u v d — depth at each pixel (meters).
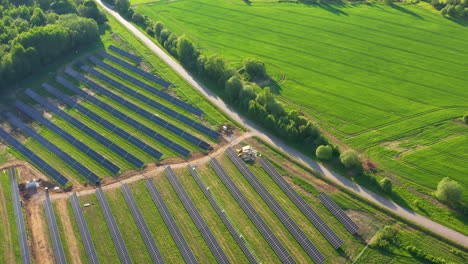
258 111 99.81
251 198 78.88
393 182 81.94
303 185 81.50
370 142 94.50
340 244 68.00
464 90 116.06
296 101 111.62
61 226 74.56
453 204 75.31
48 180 85.88
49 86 118.94
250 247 69.06
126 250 69.19
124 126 101.44
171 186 82.44
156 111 106.88
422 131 98.19
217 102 110.81
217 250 68.44
